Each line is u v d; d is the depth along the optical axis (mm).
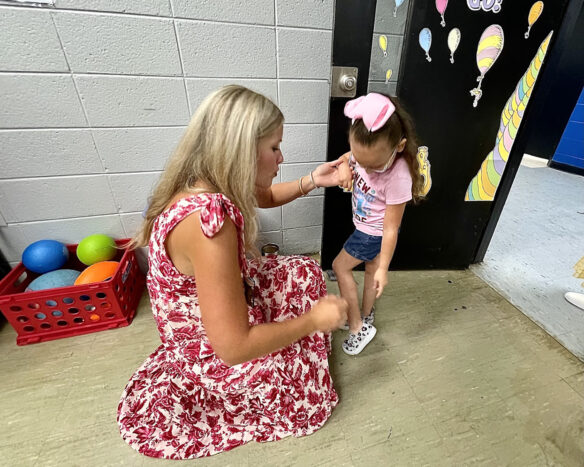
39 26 1043
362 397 1074
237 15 1162
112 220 1451
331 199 1456
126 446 930
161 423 945
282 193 1133
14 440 949
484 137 1359
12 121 1164
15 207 1317
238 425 962
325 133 1483
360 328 1223
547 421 996
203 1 1115
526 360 1201
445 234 1591
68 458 905
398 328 1355
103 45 1111
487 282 1630
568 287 1589
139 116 1258
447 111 1282
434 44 1154
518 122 1340
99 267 1323
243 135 579
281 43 1246
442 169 1404
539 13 1138
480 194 1497
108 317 1325
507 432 968
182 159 628
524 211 2355
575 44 2871
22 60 1079
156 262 665
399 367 1182
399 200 949
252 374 837
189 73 1223
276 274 964
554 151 3236
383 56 1279
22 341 1259
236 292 567
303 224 1735
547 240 1994
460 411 1027
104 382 1118
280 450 925
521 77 1248
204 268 546
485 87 1255
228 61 1233
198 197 574
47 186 1310
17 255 1436
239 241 640
